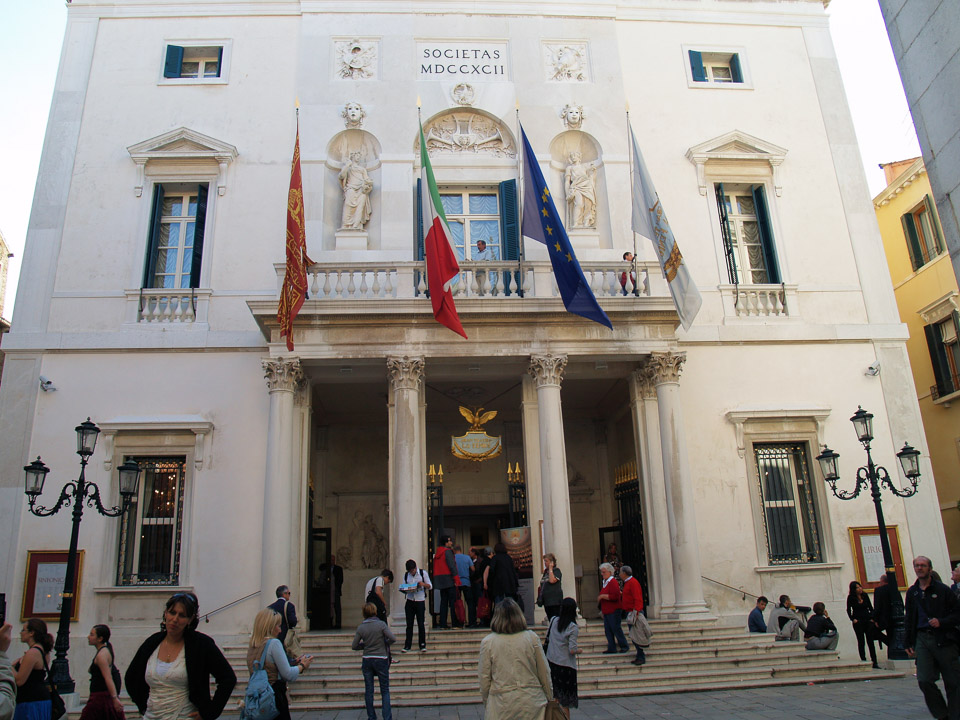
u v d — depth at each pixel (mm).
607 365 16438
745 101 18922
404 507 14008
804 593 15469
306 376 15633
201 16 18547
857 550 15805
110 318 16156
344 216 17078
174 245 17203
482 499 19312
